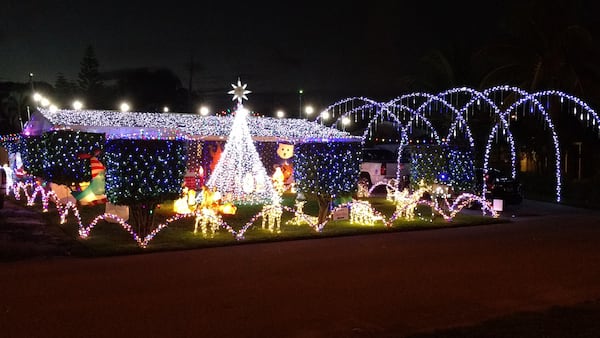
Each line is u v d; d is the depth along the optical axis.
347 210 16.12
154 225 14.84
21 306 7.46
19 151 22.84
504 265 10.41
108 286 8.58
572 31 28.56
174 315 7.11
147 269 9.81
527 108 31.66
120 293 8.16
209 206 15.31
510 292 8.46
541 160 33.94
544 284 8.98
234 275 9.38
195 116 26.36
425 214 18.20
